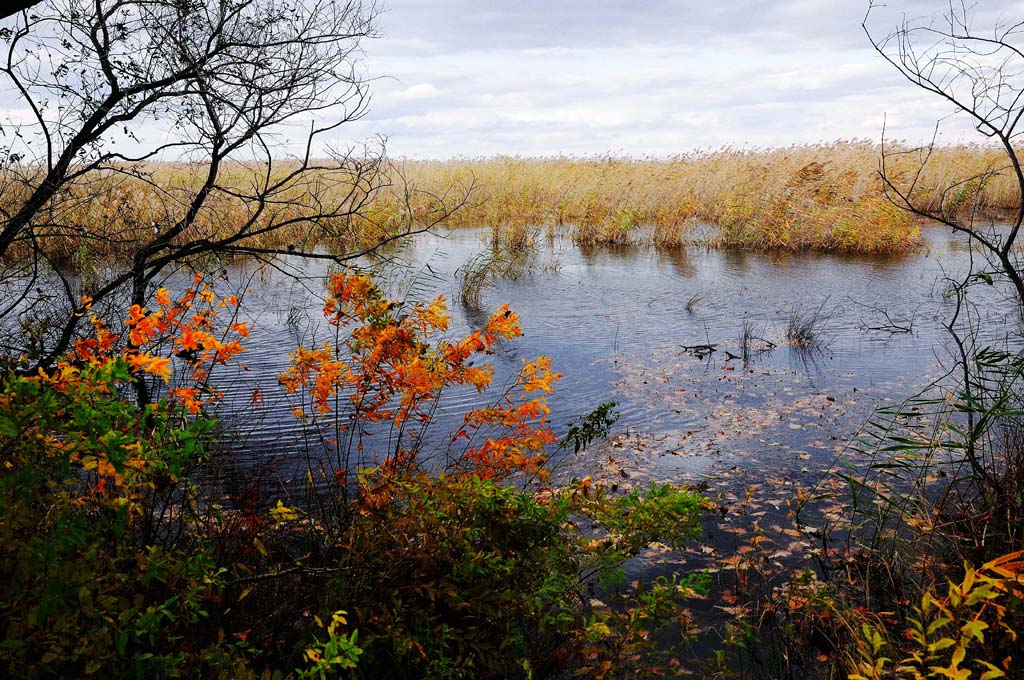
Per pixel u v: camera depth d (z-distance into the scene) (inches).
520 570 116.4
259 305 451.5
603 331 403.5
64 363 110.9
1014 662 106.9
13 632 81.5
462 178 1055.6
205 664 100.4
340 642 95.5
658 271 594.9
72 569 83.1
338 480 151.5
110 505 104.3
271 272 533.6
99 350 134.6
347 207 540.1
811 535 184.9
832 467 226.7
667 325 417.1
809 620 146.4
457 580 117.2
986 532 147.2
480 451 151.8
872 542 176.6
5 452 85.0
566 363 340.8
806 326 395.9
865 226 673.0
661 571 170.2
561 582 120.2
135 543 125.0
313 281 514.0
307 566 133.6
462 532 115.5
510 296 502.0
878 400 286.7
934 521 165.9
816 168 807.1
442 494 117.8
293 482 201.8
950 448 187.8
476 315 442.0
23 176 203.9
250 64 213.5
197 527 138.9
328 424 251.6
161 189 236.1
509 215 864.3
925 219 767.7
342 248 563.8
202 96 211.8
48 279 353.4
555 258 661.9
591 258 665.6
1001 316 411.8
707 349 360.2
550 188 1039.6
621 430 259.6
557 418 270.8
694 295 499.2
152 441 107.5
